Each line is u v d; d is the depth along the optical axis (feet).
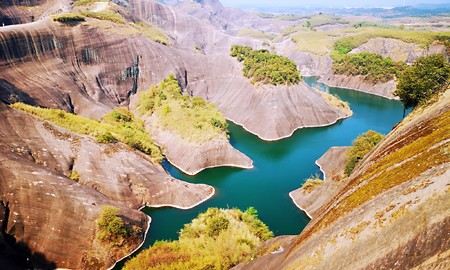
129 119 288.92
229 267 133.69
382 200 86.38
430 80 181.57
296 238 121.80
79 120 226.58
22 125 193.06
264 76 353.10
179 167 249.14
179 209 198.49
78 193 170.19
